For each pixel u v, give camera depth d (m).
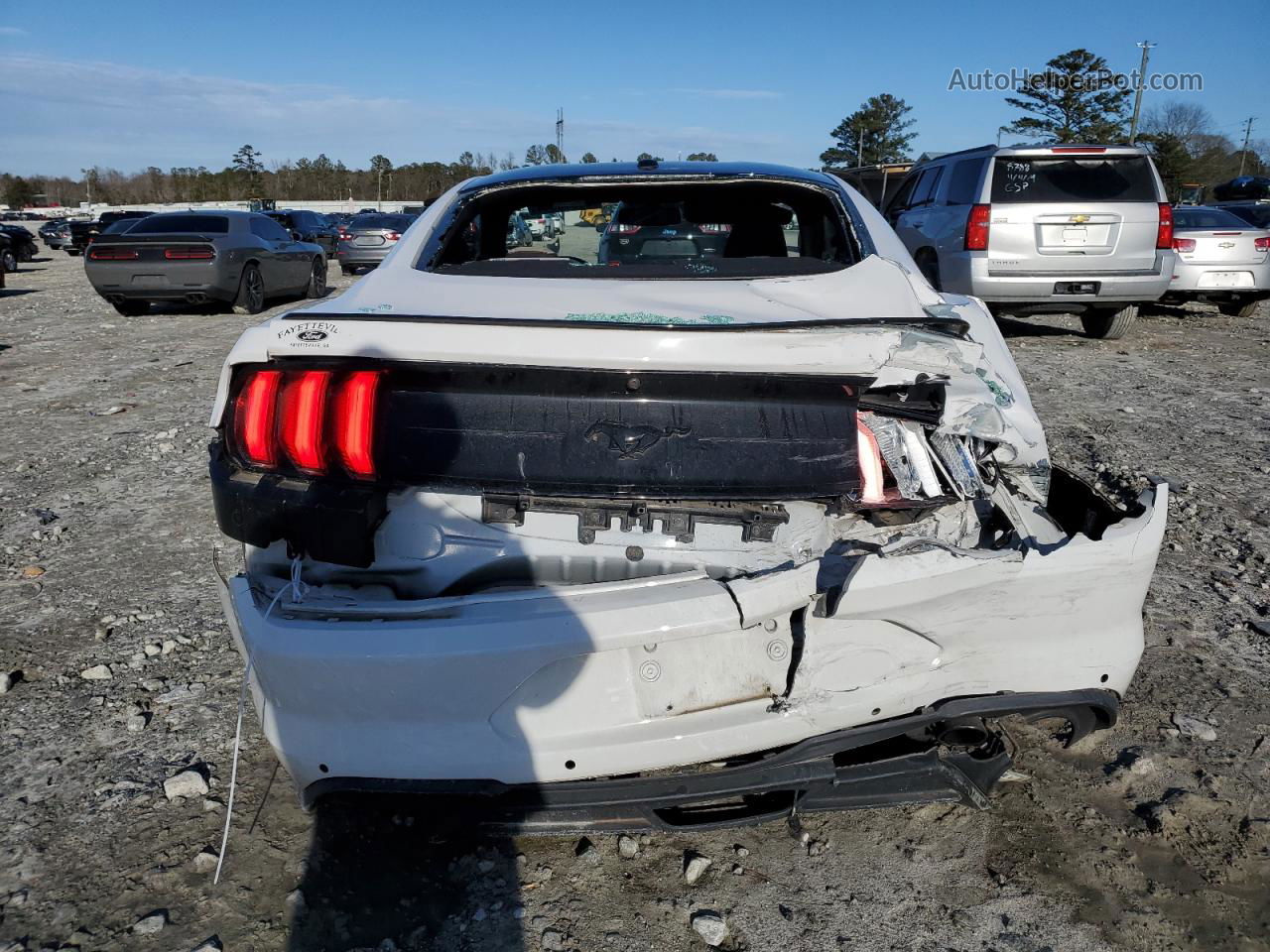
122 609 3.48
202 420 6.38
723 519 2.00
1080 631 2.03
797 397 1.99
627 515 2.00
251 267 12.83
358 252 19.50
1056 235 8.58
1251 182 23.78
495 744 1.88
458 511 2.00
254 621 1.92
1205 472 5.08
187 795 2.41
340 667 1.83
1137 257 8.60
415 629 1.83
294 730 1.91
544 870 2.17
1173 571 3.79
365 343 1.95
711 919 2.00
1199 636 3.25
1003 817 2.33
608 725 1.91
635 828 2.02
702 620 1.84
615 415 1.96
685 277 2.43
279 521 1.98
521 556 2.00
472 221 2.93
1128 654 2.08
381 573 2.02
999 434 2.11
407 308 2.18
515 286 2.35
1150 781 2.46
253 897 2.08
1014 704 2.04
